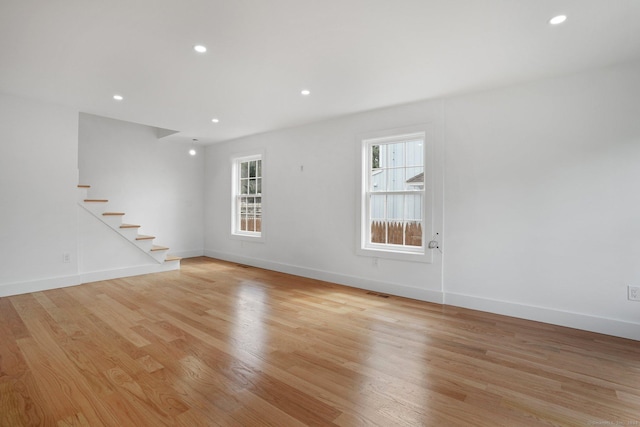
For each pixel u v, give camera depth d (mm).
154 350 2340
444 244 3473
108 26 2111
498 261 3174
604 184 2678
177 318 3008
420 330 2752
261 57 2551
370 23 2062
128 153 5531
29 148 3744
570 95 2814
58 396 1769
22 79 3051
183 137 5691
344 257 4277
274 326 2826
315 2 1850
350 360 2217
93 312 3156
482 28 2107
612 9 1882
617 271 2639
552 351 2359
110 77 2982
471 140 3305
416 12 1938
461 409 1687
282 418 1603
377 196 4070
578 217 2791
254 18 2014
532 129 2986
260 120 4457
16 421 1561
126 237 4723
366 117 4039
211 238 6430
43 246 3898
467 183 3330
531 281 3012
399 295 3771
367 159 4141
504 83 3045
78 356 2238
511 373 2051
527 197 3018
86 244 4352
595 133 2709
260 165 5625
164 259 5125
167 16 1996
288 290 4004
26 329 2715
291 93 3363
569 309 2838
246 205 5836
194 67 2750
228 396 1783
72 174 4098
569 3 1831
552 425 1567
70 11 1938
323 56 2537
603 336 2631
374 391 1845
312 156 4617
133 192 5605
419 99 3516
